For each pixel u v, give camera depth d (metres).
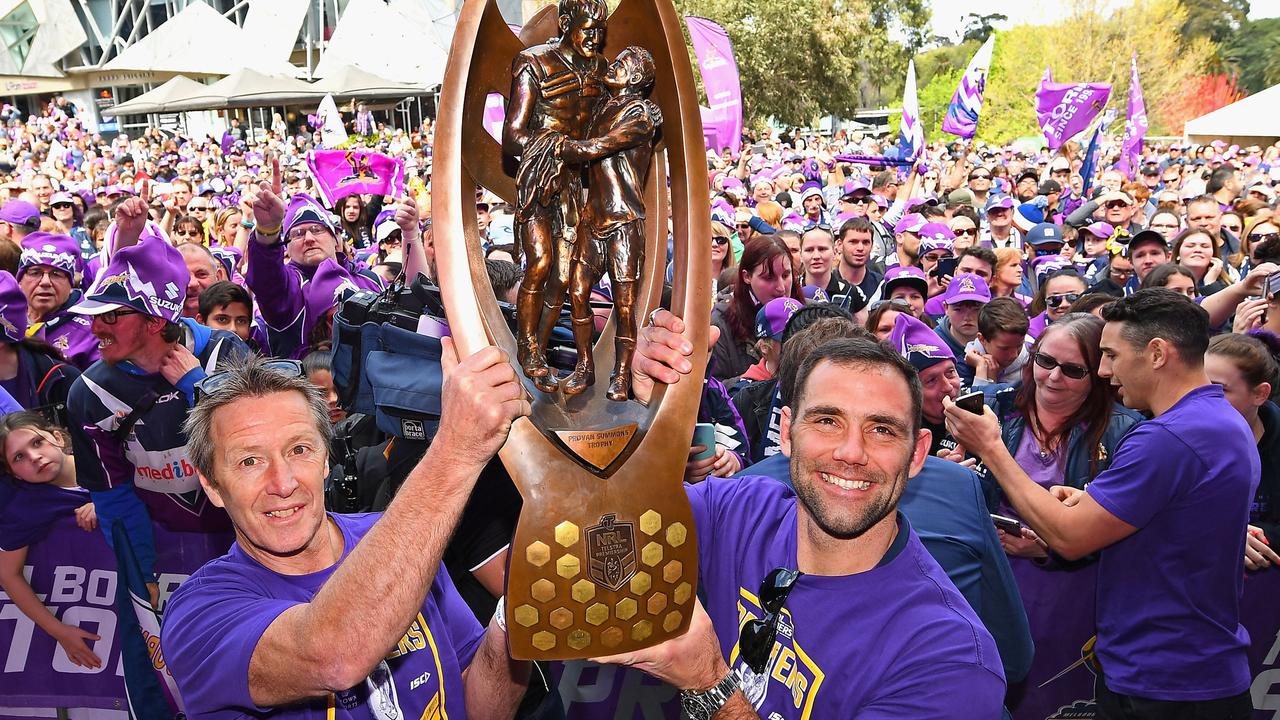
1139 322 3.13
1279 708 3.75
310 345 4.82
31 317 5.09
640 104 1.68
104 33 45.94
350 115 28.97
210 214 9.62
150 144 27.78
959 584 2.58
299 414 2.01
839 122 41.34
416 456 2.87
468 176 1.72
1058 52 50.88
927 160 19.47
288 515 1.97
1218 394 3.10
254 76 24.02
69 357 4.97
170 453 3.52
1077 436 3.46
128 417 3.49
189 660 1.85
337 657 1.60
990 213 8.68
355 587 1.59
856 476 2.00
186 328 4.18
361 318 3.10
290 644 1.67
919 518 2.67
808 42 33.78
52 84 44.75
